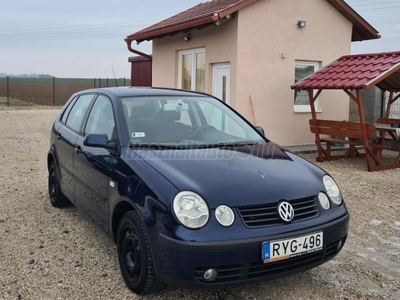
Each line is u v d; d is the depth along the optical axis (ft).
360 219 17.92
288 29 35.06
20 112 72.54
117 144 13.00
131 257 11.39
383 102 39.47
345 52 38.55
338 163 31.17
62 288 11.57
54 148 18.44
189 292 11.48
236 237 9.80
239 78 33.04
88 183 14.33
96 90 16.75
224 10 31.32
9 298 11.01
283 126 35.78
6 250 14.03
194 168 11.41
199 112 15.62
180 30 36.45
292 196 10.89
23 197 20.42
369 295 11.57
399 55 28.84
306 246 10.54
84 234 15.51
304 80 31.68
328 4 36.99
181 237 9.70
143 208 10.59
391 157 34.73
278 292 11.62
